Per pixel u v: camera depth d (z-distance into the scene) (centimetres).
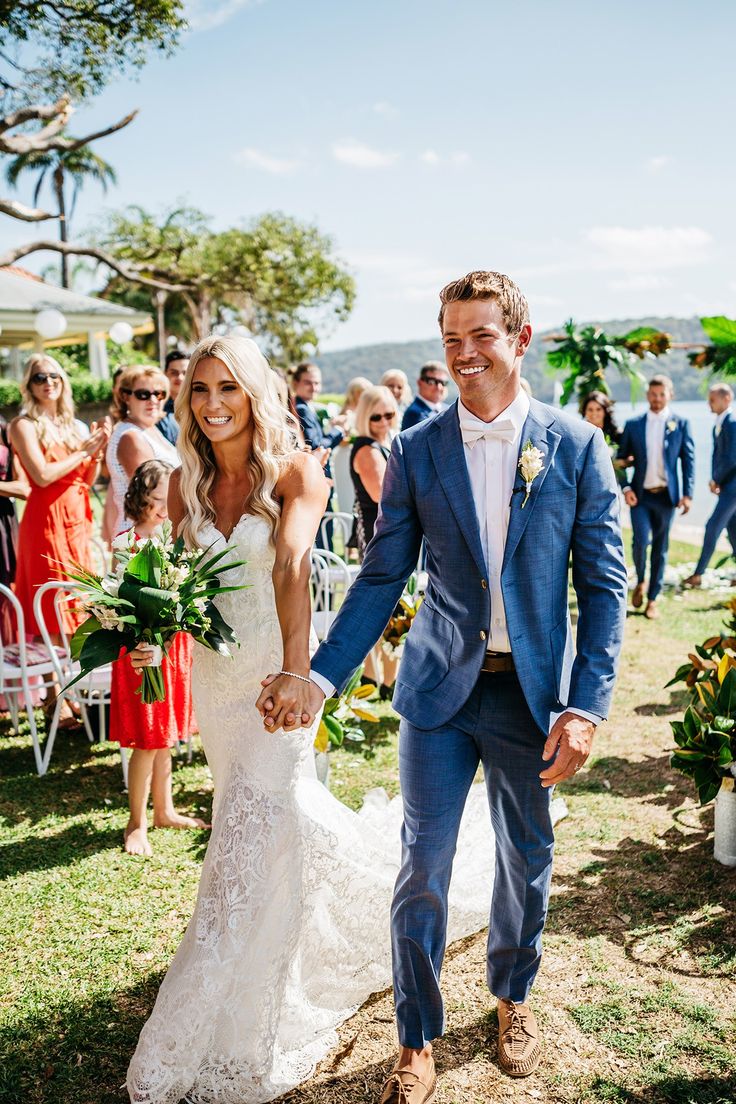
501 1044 235
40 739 477
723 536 1360
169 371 580
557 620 218
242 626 234
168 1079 212
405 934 217
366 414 513
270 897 222
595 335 923
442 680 222
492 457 212
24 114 1071
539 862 227
